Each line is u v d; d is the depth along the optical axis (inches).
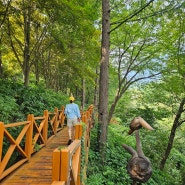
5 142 261.7
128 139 689.6
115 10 529.0
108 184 314.0
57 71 1086.4
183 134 695.1
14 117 334.0
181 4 399.2
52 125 395.5
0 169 181.5
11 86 443.2
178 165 711.7
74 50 703.1
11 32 563.8
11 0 470.6
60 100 705.6
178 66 511.2
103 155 380.8
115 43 584.7
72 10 431.5
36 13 563.5
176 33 491.2
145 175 180.1
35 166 232.5
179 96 577.6
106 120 396.5
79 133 211.3
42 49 703.1
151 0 402.0
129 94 722.8
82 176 213.6
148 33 533.6
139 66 569.9
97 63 705.0
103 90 396.8
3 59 787.4
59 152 93.1
